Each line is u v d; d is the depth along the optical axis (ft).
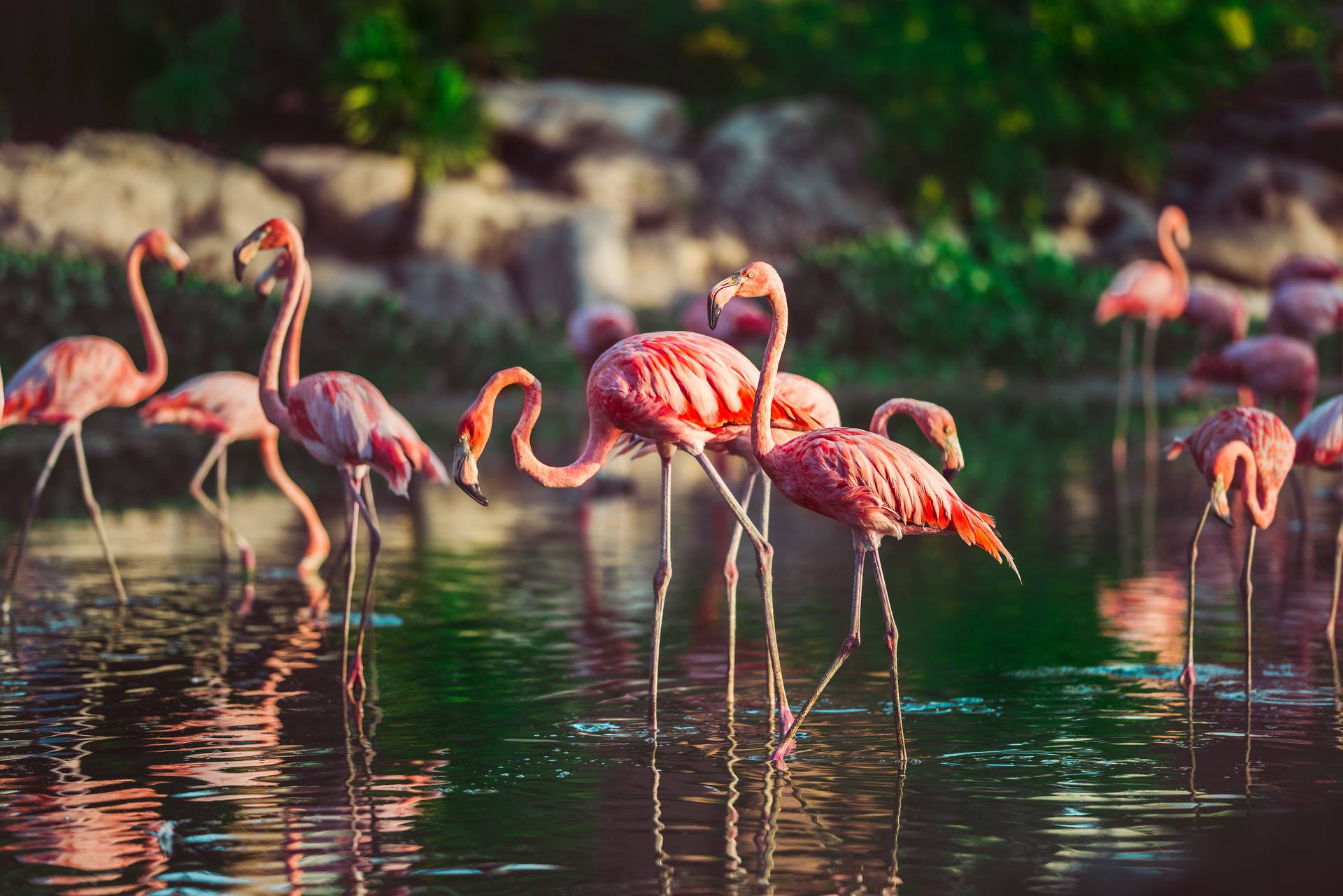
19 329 73.72
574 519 50.83
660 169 116.78
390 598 35.94
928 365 104.17
